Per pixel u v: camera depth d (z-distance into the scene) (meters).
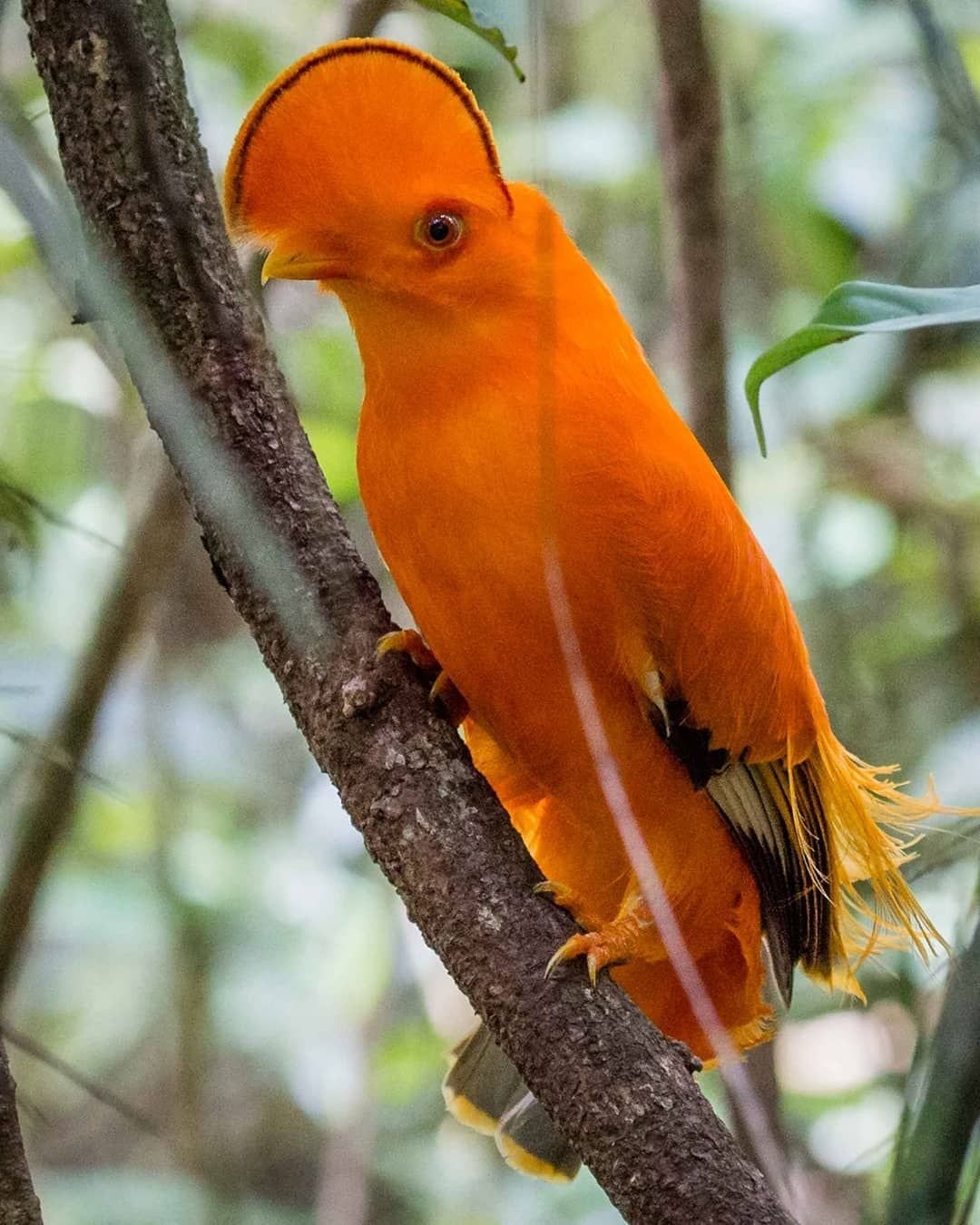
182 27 12.96
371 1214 14.73
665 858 7.30
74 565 12.95
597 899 7.63
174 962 13.93
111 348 6.71
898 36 12.34
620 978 8.00
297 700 6.21
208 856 13.94
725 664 7.04
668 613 6.77
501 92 13.28
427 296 6.46
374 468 6.77
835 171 12.67
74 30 6.12
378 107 6.32
